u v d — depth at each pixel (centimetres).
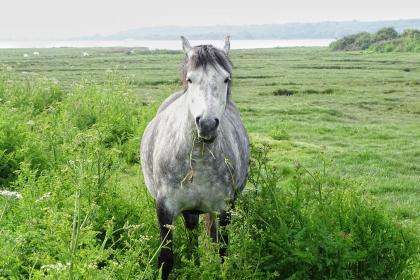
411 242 521
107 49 10206
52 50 9494
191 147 449
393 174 1053
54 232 423
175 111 489
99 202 565
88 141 602
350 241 477
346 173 1048
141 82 2809
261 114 1825
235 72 3556
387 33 7444
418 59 4612
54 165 807
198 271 457
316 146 1284
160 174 479
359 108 2094
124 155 1029
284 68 3997
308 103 2173
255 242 495
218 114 425
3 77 1419
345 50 7662
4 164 847
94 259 396
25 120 1010
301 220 510
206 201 473
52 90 1403
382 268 496
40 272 387
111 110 1195
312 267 486
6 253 430
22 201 556
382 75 3266
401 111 2048
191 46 474
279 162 1105
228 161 464
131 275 417
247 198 497
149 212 571
